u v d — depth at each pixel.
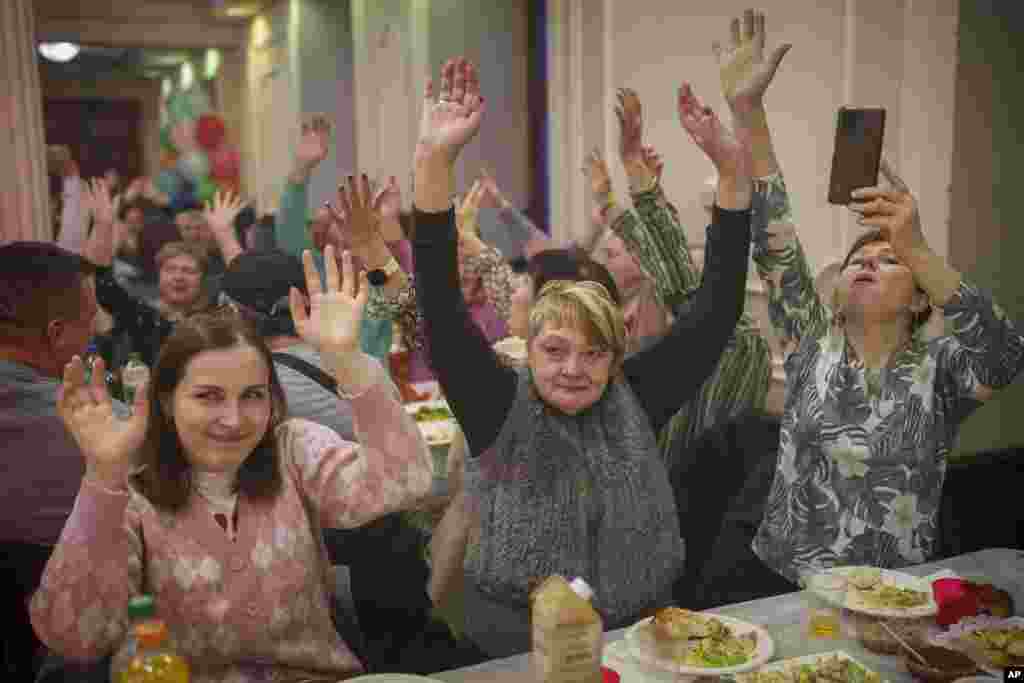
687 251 2.26
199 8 9.55
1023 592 1.65
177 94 12.37
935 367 1.80
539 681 1.21
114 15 9.21
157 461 1.39
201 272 3.94
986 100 2.65
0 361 1.89
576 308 1.55
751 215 1.81
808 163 3.07
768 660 1.43
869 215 1.70
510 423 1.59
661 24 3.70
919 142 2.70
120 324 3.49
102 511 1.25
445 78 1.53
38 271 1.91
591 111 4.18
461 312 1.57
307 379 2.22
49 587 1.25
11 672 1.72
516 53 5.45
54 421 1.82
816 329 1.95
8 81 3.98
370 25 6.52
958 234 2.66
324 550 1.56
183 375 1.35
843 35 2.90
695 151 3.58
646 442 1.65
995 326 1.69
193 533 1.40
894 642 1.46
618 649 1.48
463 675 1.40
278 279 2.32
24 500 1.76
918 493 1.81
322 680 1.45
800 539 1.90
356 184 2.01
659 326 2.59
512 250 5.38
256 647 1.44
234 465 1.41
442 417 2.95
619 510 1.59
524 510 1.58
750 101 1.91
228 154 9.94
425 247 1.53
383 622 2.48
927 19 2.64
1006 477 2.74
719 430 2.33
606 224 2.67
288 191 4.02
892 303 1.77
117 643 1.31
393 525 2.45
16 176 4.03
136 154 14.95
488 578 1.60
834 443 1.85
